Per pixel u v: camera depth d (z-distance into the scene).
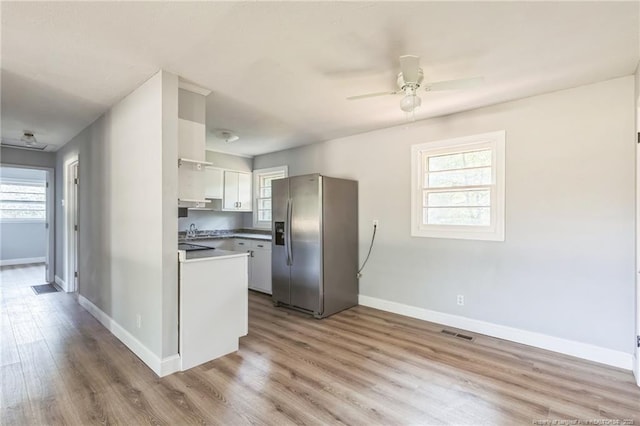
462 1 1.68
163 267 2.46
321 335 3.30
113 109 3.26
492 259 3.26
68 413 1.99
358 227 4.41
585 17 1.81
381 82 2.73
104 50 2.18
